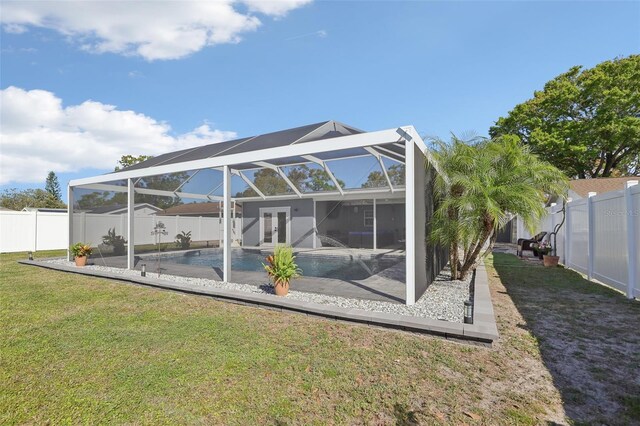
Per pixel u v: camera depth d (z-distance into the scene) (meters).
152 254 14.16
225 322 4.88
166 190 13.19
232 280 7.68
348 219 14.36
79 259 10.28
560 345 3.98
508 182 6.74
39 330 4.57
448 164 7.07
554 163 22.25
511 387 3.05
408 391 2.98
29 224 17.22
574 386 3.06
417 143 5.89
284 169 12.46
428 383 3.11
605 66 20.88
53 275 9.01
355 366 3.45
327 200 15.41
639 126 19.42
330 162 10.45
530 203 6.33
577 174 22.98
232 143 11.85
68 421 2.60
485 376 3.24
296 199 16.94
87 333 4.43
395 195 13.03
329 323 4.82
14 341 4.16
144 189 12.15
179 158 10.98
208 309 5.59
